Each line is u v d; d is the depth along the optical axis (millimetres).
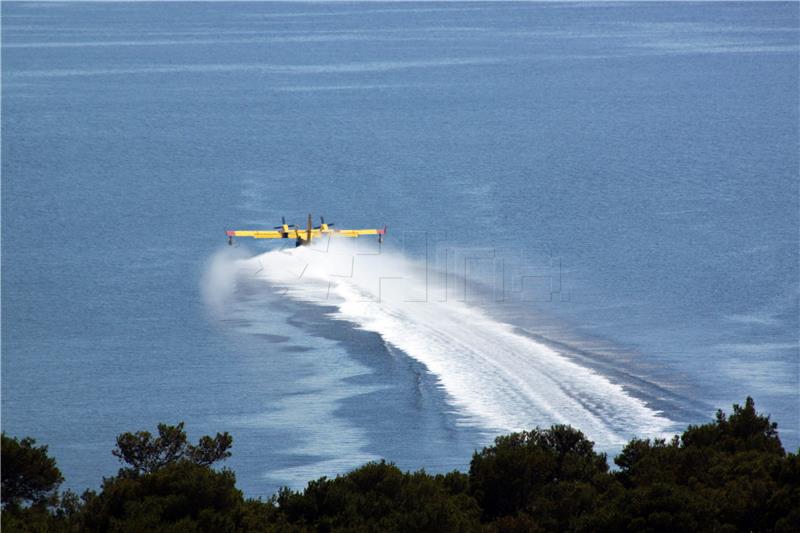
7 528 117000
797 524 120375
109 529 120625
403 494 135125
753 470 137375
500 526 133500
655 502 127625
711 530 124750
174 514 123562
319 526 127500
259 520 125188
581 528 130125
